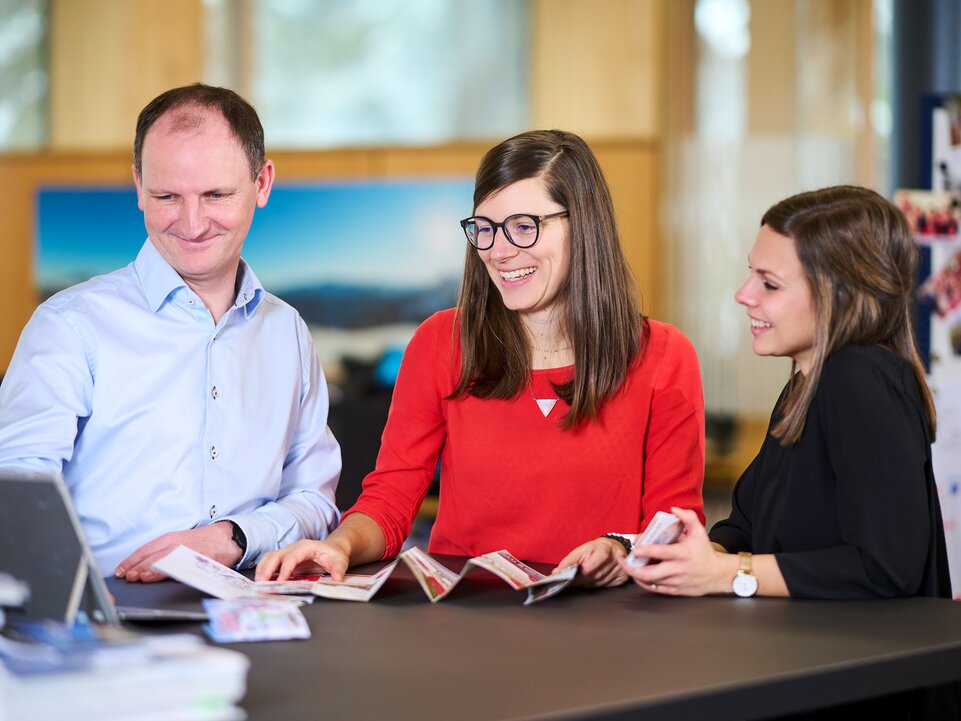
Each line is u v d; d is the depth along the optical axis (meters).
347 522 1.90
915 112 3.99
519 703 1.11
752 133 6.78
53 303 1.85
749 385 6.72
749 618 1.46
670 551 1.56
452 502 2.02
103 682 0.89
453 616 1.48
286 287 7.07
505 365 1.96
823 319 1.60
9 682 0.88
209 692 0.93
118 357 1.84
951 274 3.18
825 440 1.61
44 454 1.74
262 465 1.95
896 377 1.57
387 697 1.13
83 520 1.84
